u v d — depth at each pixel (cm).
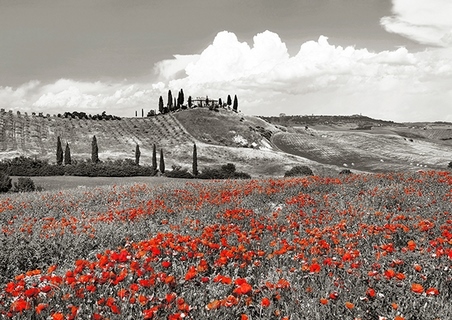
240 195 1761
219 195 1720
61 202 2047
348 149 15625
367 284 624
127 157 11700
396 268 680
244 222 1202
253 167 11150
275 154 13200
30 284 778
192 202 1672
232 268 738
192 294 614
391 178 2009
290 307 571
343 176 2275
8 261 960
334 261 699
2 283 873
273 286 595
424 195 1416
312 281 659
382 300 556
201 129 16012
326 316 550
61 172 7169
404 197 1378
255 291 591
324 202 1420
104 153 12188
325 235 927
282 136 17500
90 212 1656
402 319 456
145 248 771
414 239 884
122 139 13988
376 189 1544
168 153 12788
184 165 11169
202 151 13012
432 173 2022
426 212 1132
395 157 14250
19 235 1116
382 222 1047
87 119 15862
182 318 506
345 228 991
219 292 623
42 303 549
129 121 16550
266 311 554
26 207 1883
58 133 13612
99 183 5997
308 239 865
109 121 16100
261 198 1723
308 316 549
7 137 12319
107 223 1266
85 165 7481
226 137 15438
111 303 527
